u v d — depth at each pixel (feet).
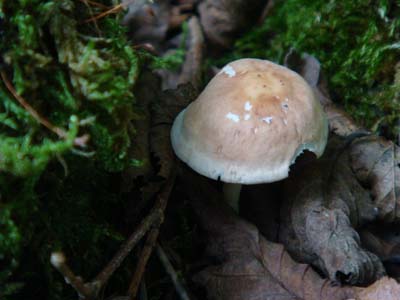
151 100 0.60
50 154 0.39
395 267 0.56
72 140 0.38
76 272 0.46
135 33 1.00
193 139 0.50
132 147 0.53
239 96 0.49
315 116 0.51
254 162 0.48
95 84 0.39
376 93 0.65
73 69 0.40
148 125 0.57
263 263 0.51
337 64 0.70
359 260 0.50
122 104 0.41
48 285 0.43
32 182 0.39
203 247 0.56
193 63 0.92
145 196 0.54
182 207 0.58
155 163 0.55
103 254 0.49
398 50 0.63
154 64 0.53
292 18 0.78
